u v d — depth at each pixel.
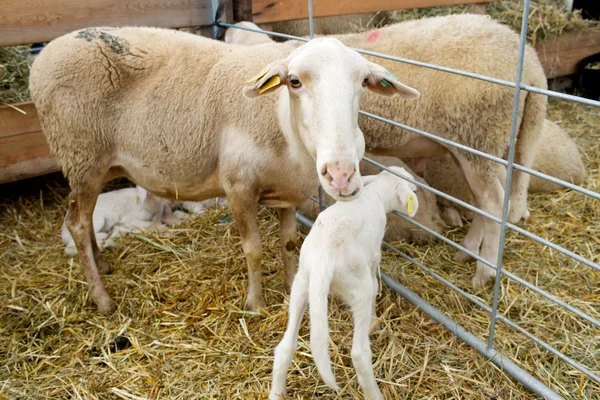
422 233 2.09
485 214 1.53
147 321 1.77
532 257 2.03
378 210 1.53
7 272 2.03
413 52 1.80
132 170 1.76
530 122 1.84
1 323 1.78
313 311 1.31
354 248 1.38
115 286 1.92
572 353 1.61
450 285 1.71
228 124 1.63
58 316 1.80
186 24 2.35
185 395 1.51
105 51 1.63
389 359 1.59
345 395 1.49
